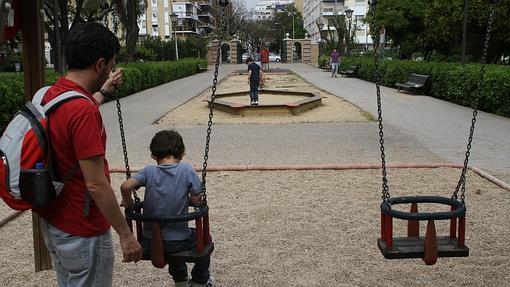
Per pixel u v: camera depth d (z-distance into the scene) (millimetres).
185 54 66375
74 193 2500
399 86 21734
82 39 2475
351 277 4258
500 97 13930
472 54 26734
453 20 22562
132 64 26156
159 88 26453
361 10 86562
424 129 11906
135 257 2623
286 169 8047
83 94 2477
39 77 4078
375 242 5027
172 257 3148
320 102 17125
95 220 2561
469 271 4332
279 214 5934
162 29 95062
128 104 18312
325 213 5945
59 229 2527
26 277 4332
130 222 3211
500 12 20828
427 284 4105
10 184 2404
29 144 2395
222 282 4188
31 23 4023
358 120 13516
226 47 67188
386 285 4098
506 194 6645
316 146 10047
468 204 6227
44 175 2389
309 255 4734
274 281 4203
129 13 28750
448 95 17719
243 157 9094
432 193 6707
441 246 3330
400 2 31234
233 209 6148
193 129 12438
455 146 9844
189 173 3291
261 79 23422
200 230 3121
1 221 5703
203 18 106875
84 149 2373
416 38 32281
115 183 7410
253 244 5023
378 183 7219
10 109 11484
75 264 2549
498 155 8977
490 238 5090
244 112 14750
